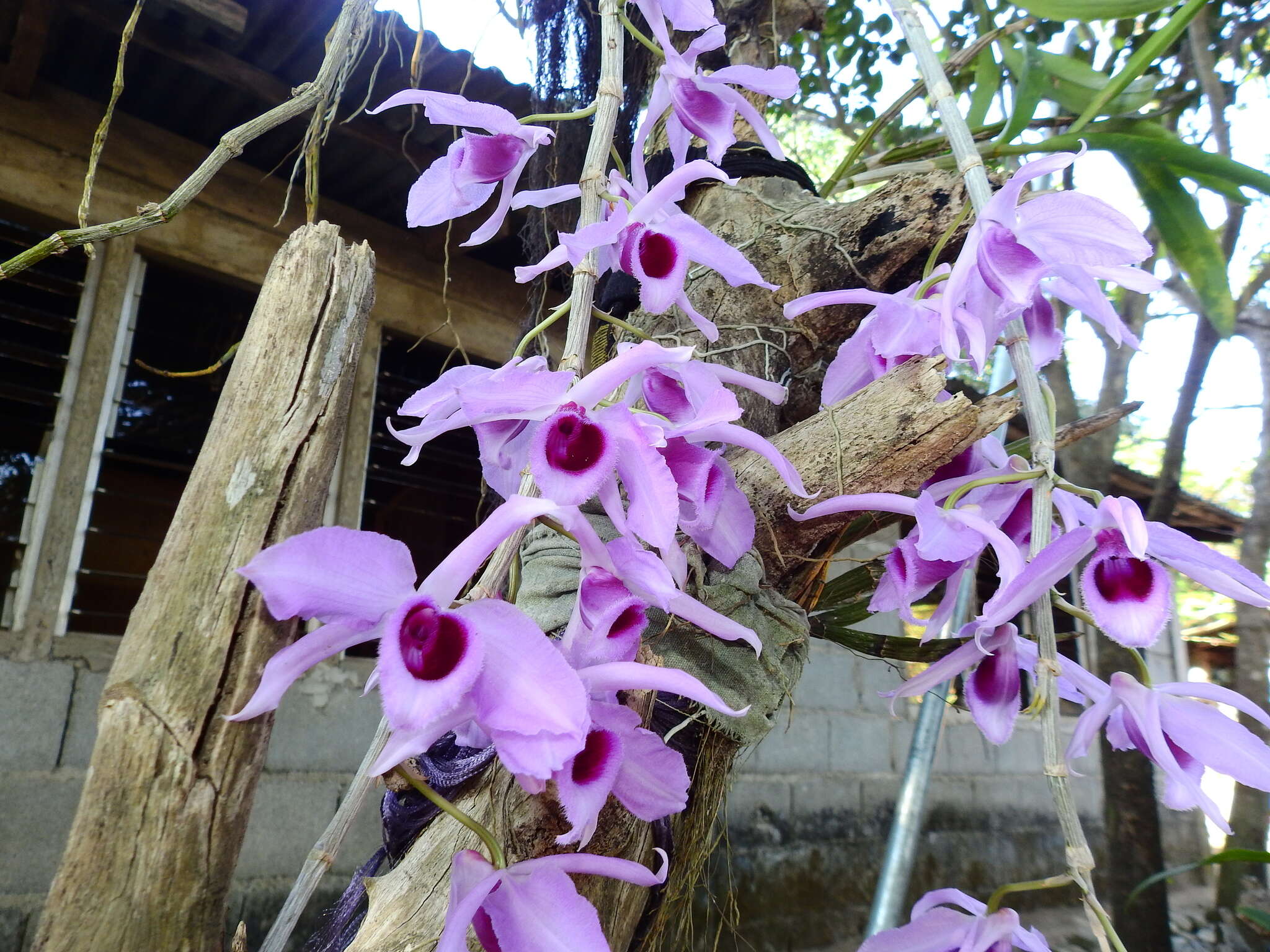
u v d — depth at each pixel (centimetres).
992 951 28
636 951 33
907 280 41
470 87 104
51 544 107
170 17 96
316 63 103
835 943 153
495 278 147
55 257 113
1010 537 33
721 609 33
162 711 22
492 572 24
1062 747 27
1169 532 26
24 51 98
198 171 32
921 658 44
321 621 22
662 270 31
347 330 25
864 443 34
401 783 29
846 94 147
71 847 21
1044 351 36
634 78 54
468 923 22
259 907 108
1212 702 31
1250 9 119
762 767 154
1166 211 56
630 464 25
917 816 51
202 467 23
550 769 20
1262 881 138
